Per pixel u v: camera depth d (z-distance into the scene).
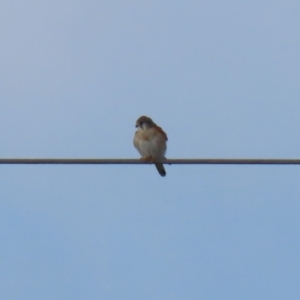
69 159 12.48
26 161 12.33
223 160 12.53
